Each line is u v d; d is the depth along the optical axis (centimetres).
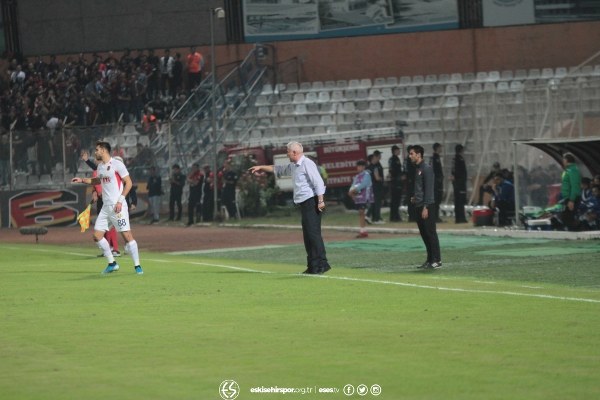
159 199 11888
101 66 14150
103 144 5572
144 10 14750
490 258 6353
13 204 12269
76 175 12206
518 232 7881
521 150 10256
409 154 5825
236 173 11431
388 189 11419
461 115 12031
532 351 3003
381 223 9925
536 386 2542
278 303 4166
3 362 2955
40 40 15225
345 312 3869
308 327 3509
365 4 13975
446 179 11512
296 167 5400
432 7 13838
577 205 7762
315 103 13312
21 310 4091
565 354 2953
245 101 13488
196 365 2862
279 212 11475
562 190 7831
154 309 4044
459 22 13788
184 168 12306
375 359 2912
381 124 12550
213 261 6700
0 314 3975
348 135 11750
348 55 14062
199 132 12794
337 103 13262
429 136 12088
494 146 10625
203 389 2552
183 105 13525
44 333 3472
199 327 3550
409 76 13912
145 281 5181
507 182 8569
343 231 9394
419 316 3734
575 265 5797
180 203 11731
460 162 9388
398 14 13912
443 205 10706
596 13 13538
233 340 3269
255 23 14250
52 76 14550
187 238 9381
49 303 4306
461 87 13250
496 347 3073
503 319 3628
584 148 7938
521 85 13100
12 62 14762
